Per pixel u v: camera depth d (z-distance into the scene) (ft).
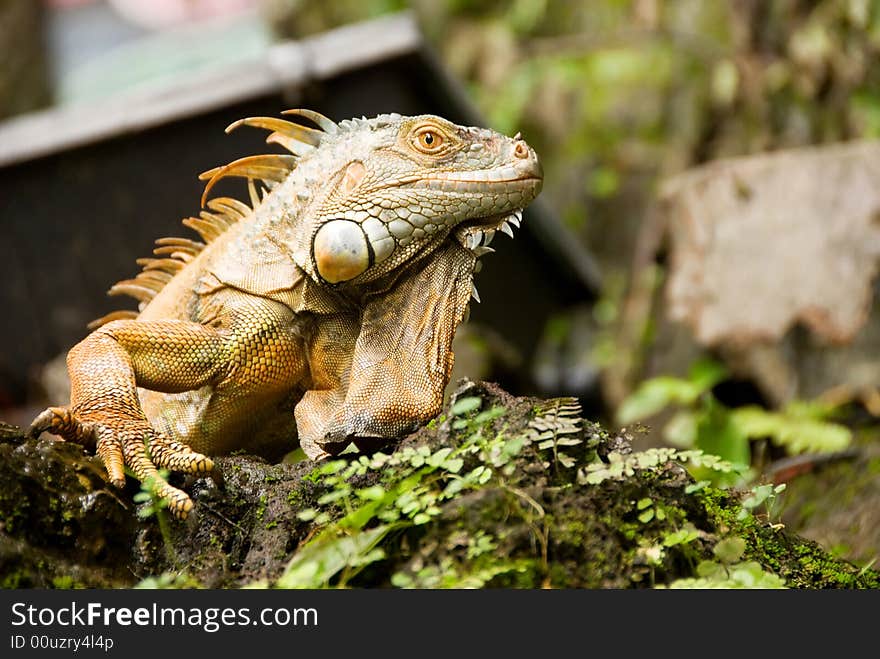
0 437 18.57
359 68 43.24
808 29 55.77
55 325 44.06
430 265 22.03
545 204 51.31
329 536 18.15
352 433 20.99
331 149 22.54
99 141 42.04
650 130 69.82
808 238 45.24
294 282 22.20
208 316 22.61
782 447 40.57
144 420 19.72
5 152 41.65
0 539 17.44
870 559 27.09
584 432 19.01
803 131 57.36
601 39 70.18
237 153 43.24
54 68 86.43
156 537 18.98
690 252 46.78
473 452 18.69
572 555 17.65
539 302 53.78
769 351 51.93
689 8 67.51
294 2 81.71
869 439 39.04
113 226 43.24
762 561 19.90
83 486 18.69
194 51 85.25
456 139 21.72
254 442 23.82
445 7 77.10
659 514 18.07
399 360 21.65
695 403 49.65
